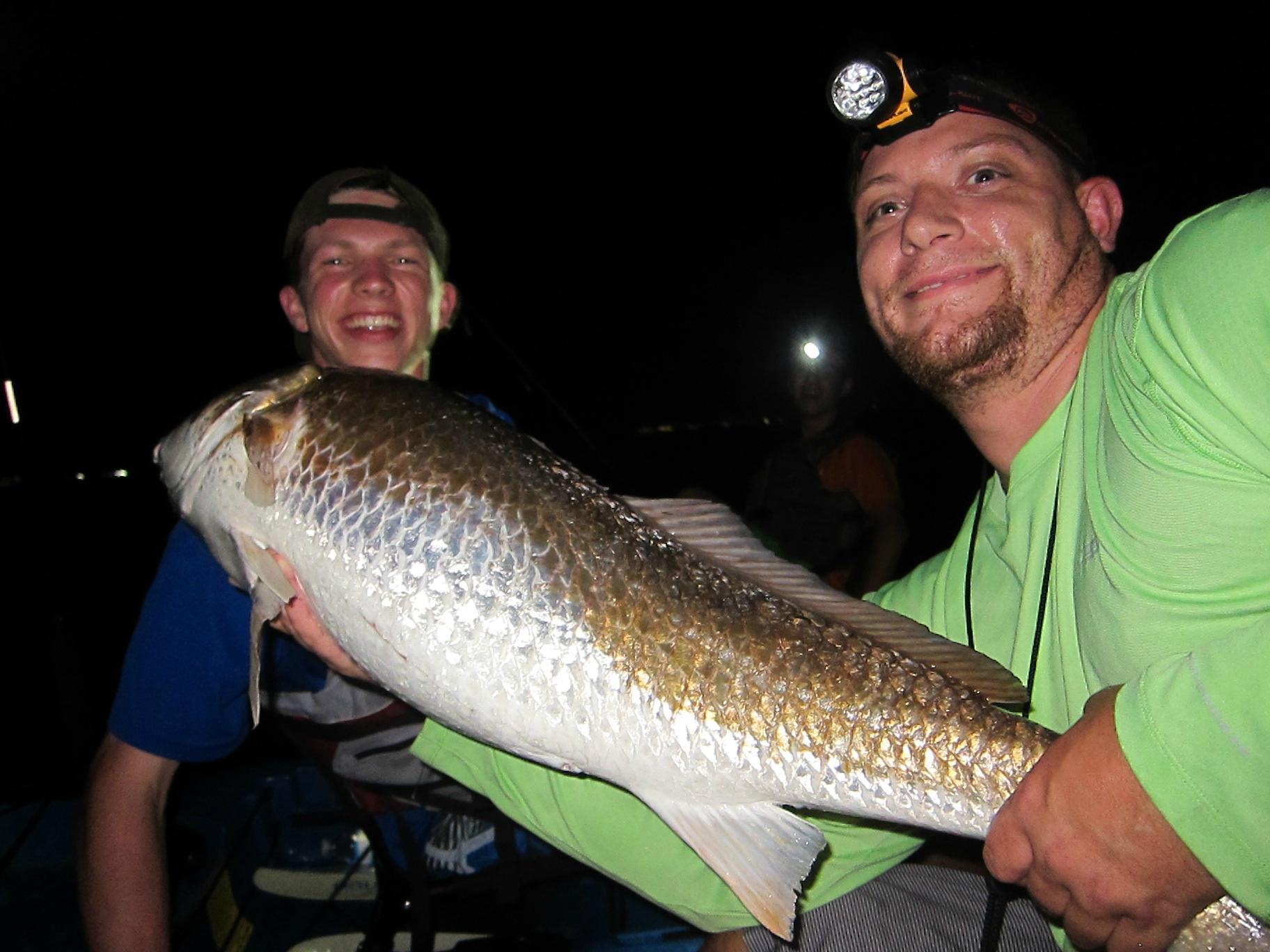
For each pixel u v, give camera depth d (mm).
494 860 2766
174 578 2260
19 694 7332
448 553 1773
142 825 2266
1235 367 1195
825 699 1701
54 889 2986
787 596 1823
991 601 1894
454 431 1869
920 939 2039
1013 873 1348
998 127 1758
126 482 28203
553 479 1856
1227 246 1217
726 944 2170
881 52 1798
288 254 2715
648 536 1843
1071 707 1650
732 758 1721
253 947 2816
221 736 2334
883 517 5152
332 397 1930
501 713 1759
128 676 2283
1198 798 1156
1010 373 1729
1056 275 1703
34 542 3877
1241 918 1402
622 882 2143
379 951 2650
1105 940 1308
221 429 1988
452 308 2916
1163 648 1362
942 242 1721
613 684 1731
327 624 1880
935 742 1647
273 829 3330
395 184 2680
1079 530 1574
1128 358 1380
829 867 2086
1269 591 1283
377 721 2414
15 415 3928
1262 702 1117
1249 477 1229
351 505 1831
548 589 1751
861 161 2006
